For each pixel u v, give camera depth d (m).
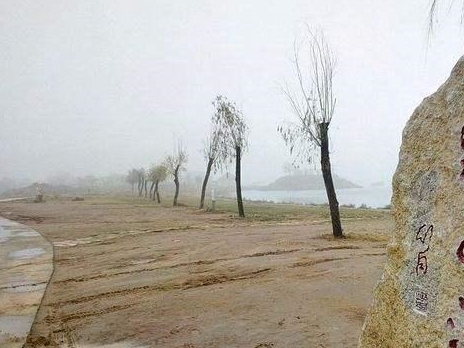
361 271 9.29
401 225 3.50
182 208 38.03
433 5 5.13
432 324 2.96
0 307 8.27
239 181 27.36
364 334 3.71
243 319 6.70
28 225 24.41
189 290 8.77
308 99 18.27
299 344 5.58
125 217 28.56
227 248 13.65
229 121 29.34
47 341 6.45
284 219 24.97
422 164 3.34
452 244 2.90
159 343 6.04
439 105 3.26
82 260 13.23
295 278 9.09
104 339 6.39
